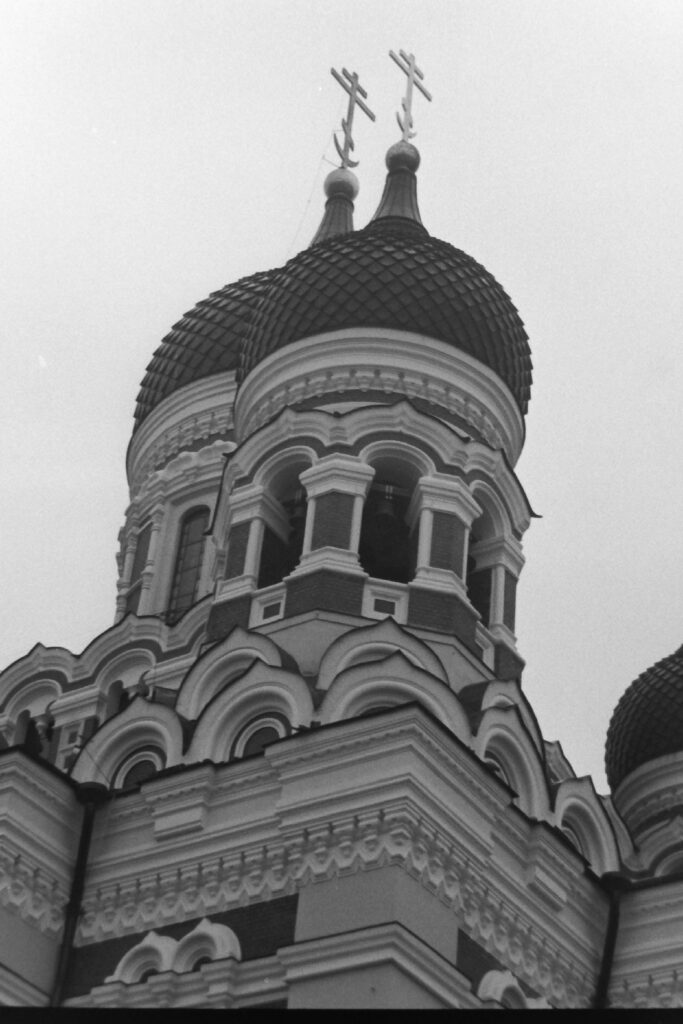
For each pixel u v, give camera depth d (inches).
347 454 1240.8
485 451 1279.5
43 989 1065.5
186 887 1071.0
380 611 1187.3
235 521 1257.4
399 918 984.3
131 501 1568.7
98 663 1360.7
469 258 1405.0
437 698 1095.0
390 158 1535.4
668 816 1421.0
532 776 1143.0
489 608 1258.6
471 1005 1004.6
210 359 1576.0
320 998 971.9
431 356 1312.7
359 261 1350.9
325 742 1052.5
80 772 1147.3
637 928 1154.0
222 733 1124.5
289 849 1041.5
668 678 1471.5
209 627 1224.8
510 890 1080.2
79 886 1098.7
